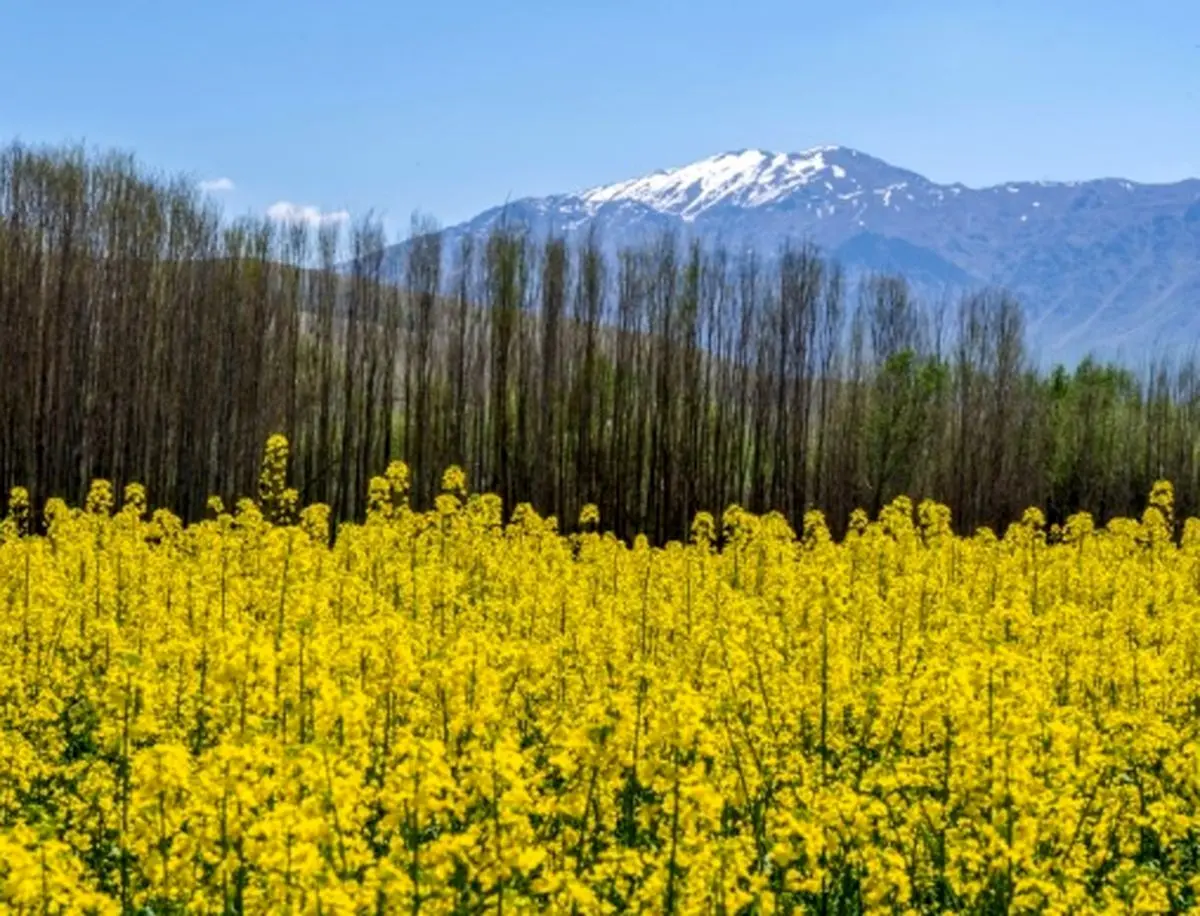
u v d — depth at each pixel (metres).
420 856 10.54
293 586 24.23
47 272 57.53
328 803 10.89
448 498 31.95
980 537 39.00
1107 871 14.29
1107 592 32.16
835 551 34.62
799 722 17.05
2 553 26.78
